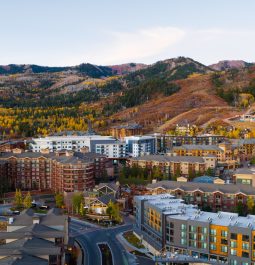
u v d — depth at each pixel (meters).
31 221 160.12
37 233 144.75
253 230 144.25
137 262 158.12
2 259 120.56
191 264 149.50
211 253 152.88
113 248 175.12
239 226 148.62
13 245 133.38
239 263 146.50
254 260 143.88
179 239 160.25
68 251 162.00
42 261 121.25
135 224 196.25
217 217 163.25
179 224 159.88
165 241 165.00
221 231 151.38
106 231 199.50
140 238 184.88
